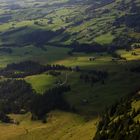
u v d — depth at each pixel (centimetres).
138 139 16912
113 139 18712
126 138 17725
